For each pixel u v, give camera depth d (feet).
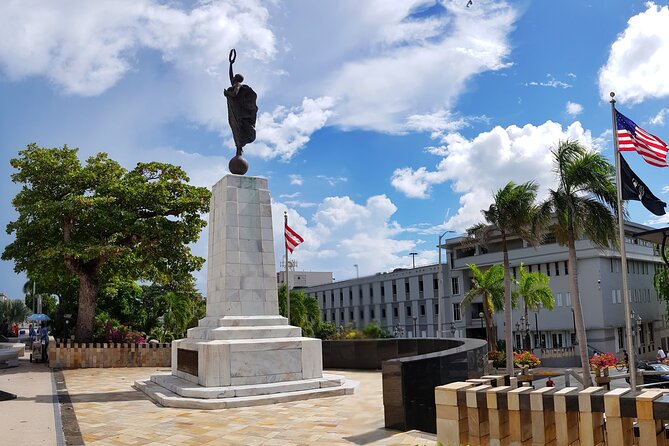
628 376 70.59
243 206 52.03
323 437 29.43
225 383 43.93
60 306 114.42
